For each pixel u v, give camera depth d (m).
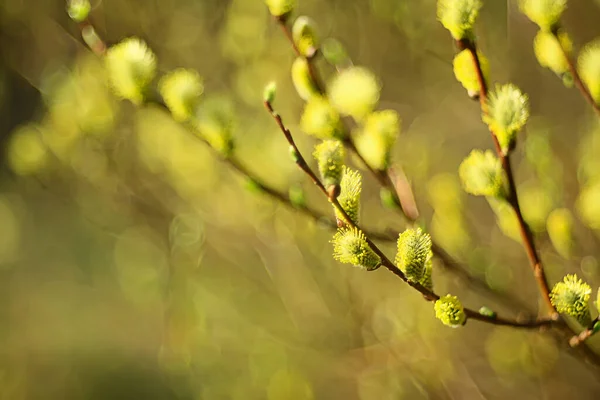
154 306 2.12
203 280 1.93
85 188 2.00
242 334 1.89
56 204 2.88
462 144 1.79
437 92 1.79
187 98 1.04
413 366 1.61
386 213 1.49
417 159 1.56
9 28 2.06
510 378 1.57
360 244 0.95
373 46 1.81
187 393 2.19
